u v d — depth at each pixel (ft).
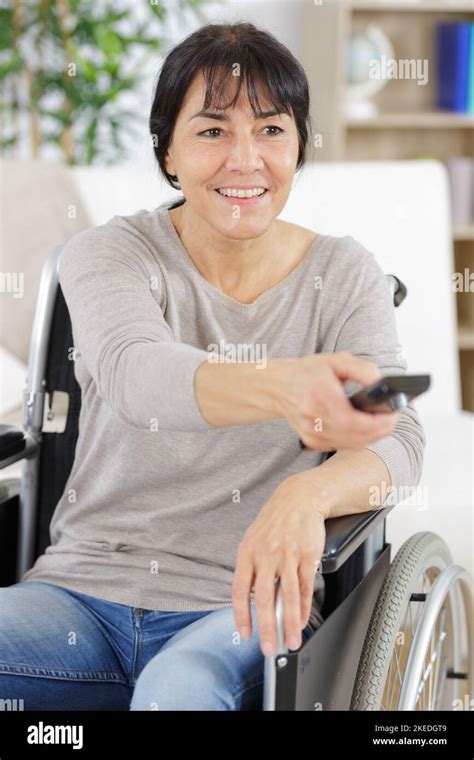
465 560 6.57
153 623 4.51
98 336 4.12
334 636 4.10
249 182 4.45
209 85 4.37
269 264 4.81
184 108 4.50
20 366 8.08
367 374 3.32
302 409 3.35
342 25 12.35
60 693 4.42
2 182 8.94
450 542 6.55
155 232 4.79
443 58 13.32
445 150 13.98
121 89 11.83
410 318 9.14
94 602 4.62
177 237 4.78
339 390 3.28
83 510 4.84
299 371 3.38
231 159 4.42
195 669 3.95
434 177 9.25
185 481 4.68
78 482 4.90
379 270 4.99
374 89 12.86
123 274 4.46
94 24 11.66
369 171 9.16
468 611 5.41
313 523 3.93
